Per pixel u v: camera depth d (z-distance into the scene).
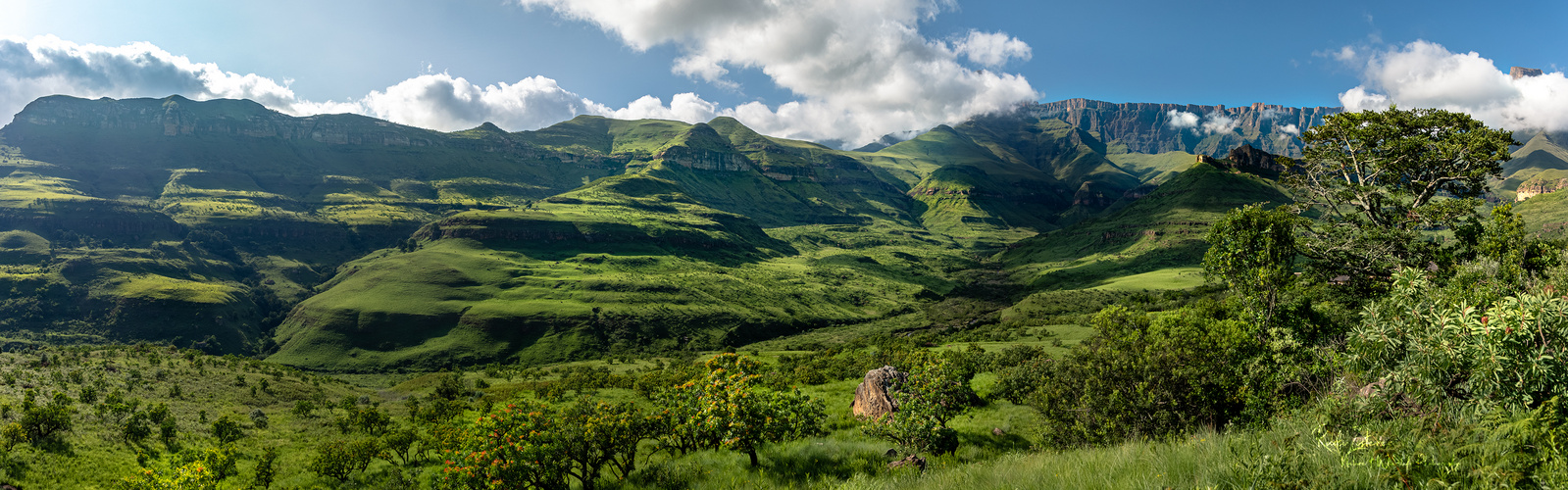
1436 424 5.68
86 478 41.78
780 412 19.80
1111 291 197.62
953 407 22.30
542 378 131.62
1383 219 30.16
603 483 20.98
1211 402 17.67
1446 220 27.75
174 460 41.44
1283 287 21.30
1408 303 6.98
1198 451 7.32
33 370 80.81
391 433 46.09
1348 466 5.35
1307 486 5.19
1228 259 23.31
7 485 37.69
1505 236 23.48
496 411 19.33
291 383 107.44
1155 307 133.62
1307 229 29.66
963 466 11.83
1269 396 16.66
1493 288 7.61
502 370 157.00
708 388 20.33
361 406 85.75
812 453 20.73
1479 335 5.81
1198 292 136.50
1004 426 29.47
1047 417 22.89
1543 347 5.27
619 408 21.42
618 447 19.84
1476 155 27.81
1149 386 18.62
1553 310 5.37
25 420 44.94
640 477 19.86
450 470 17.86
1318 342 18.41
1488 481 4.58
